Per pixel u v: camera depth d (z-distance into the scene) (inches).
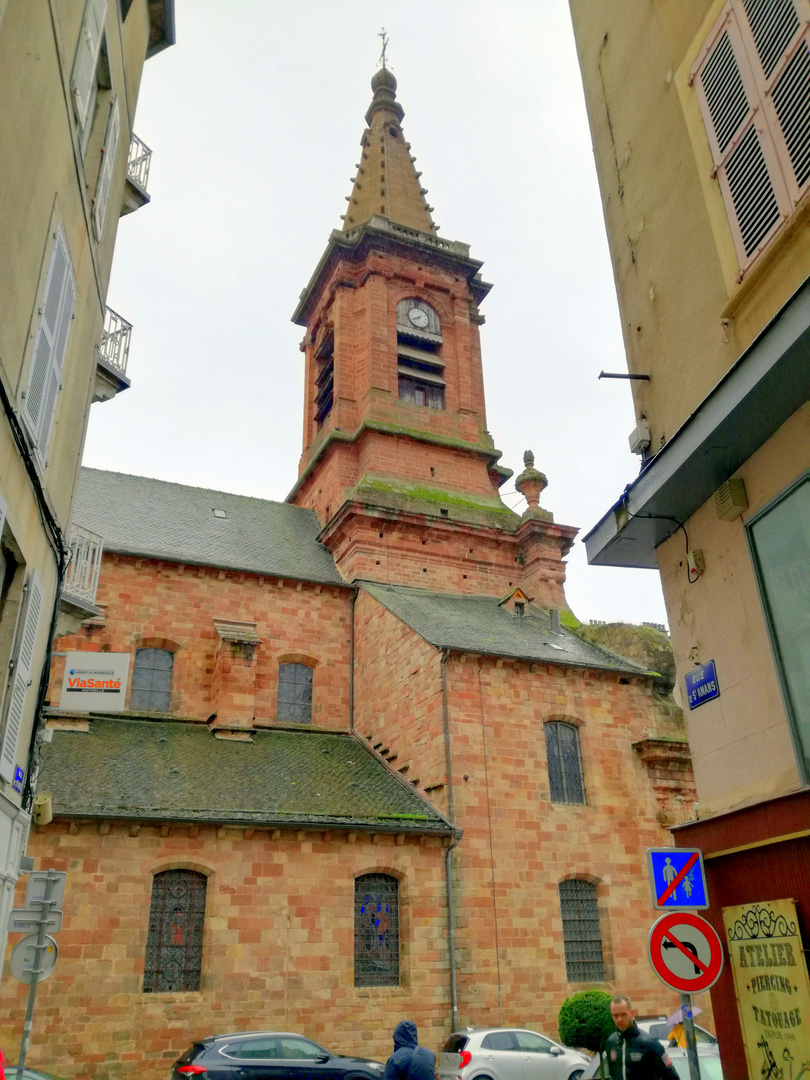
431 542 1382.9
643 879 987.3
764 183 401.1
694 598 451.8
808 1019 332.2
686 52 480.4
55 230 434.9
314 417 1736.0
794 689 374.0
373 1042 792.3
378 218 1711.4
